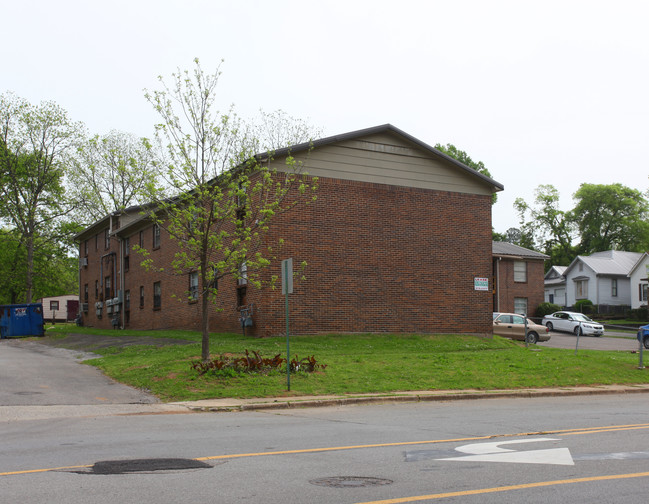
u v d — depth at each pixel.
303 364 16.70
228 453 7.89
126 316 39.31
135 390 14.84
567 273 65.69
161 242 33.88
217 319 27.14
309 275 24.27
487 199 28.38
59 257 55.38
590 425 10.62
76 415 11.89
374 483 6.29
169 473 6.70
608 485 6.20
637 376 19.33
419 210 26.75
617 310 60.50
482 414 12.23
